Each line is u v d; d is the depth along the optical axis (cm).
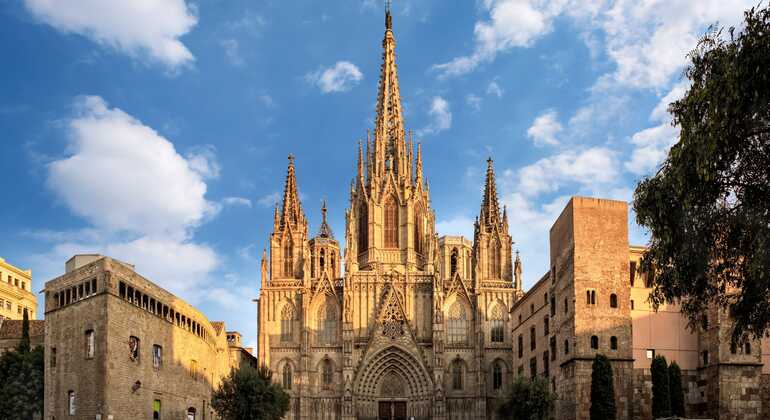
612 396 8644
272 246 15688
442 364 14412
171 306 9250
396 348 14638
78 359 7662
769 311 5069
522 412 9775
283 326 15000
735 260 5172
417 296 15075
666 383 8556
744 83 4488
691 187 4916
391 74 16900
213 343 11638
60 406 7812
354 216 16050
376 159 16125
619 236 9488
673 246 5141
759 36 4503
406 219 15775
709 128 4659
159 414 8756
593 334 9200
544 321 11300
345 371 14375
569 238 9619
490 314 15075
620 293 9338
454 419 14525
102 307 7469
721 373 8894
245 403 9325
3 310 14825
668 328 9462
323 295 15125
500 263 15850
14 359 8775
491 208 16175
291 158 16200
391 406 14662
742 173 4875
